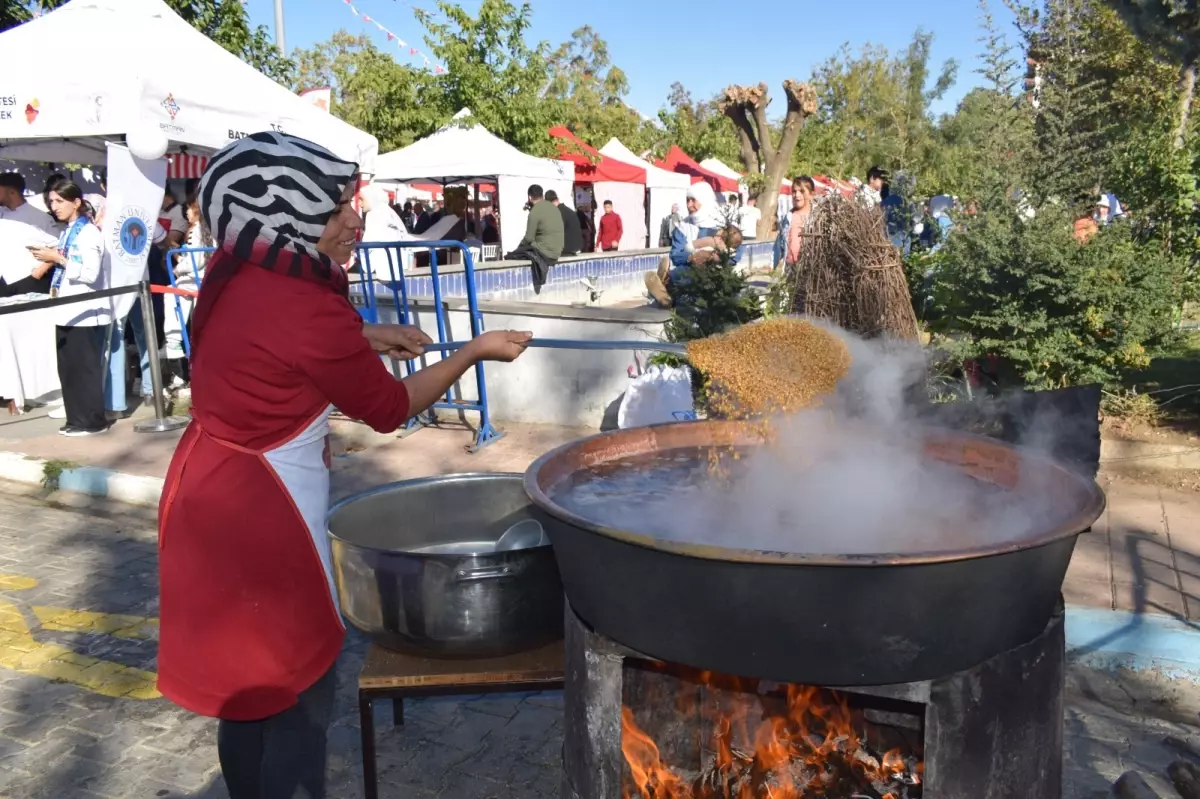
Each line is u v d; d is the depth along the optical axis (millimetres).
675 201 18688
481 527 2867
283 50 12859
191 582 1908
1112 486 4789
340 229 1951
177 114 5906
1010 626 1559
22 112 5805
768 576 1463
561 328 6195
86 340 6273
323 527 2021
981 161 5566
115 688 3297
